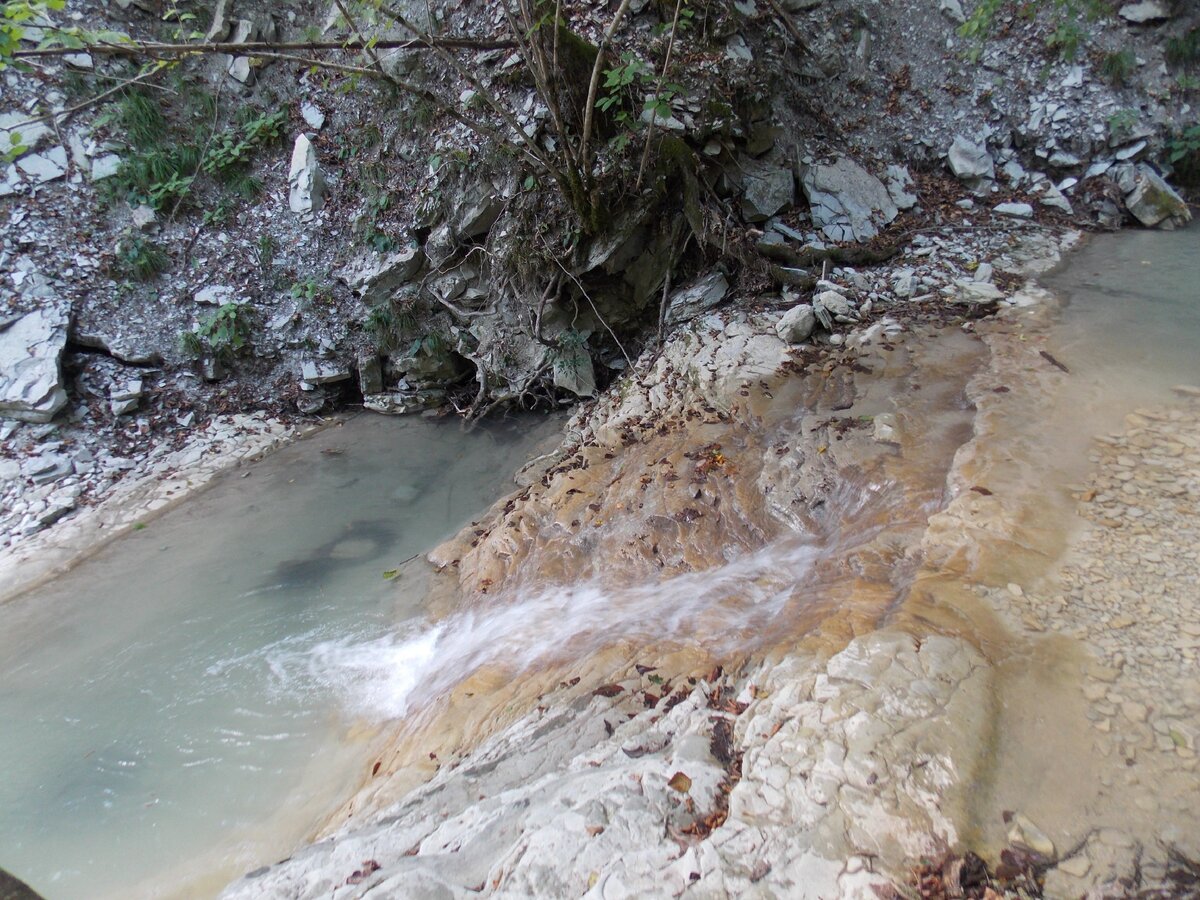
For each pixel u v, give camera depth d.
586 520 5.09
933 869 1.86
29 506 6.39
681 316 7.01
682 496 4.84
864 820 1.99
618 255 6.88
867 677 2.47
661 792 2.25
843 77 8.31
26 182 7.53
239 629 5.07
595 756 2.74
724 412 5.52
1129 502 3.34
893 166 8.12
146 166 7.83
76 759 4.11
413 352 7.85
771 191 7.25
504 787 2.81
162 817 3.71
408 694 4.31
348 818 3.23
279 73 8.36
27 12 4.05
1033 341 5.22
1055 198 7.92
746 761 2.29
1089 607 2.73
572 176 6.23
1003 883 1.82
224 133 8.19
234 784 3.88
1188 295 5.68
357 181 8.01
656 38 6.86
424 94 5.93
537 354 7.42
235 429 7.55
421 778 3.28
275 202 8.16
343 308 7.94
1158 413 4.06
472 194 7.11
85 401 7.26
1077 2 8.34
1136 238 7.21
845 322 6.04
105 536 6.15
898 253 7.12
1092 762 2.13
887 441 4.45
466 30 7.27
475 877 2.14
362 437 7.64
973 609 2.76
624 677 3.34
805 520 4.27
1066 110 8.22
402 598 5.21
